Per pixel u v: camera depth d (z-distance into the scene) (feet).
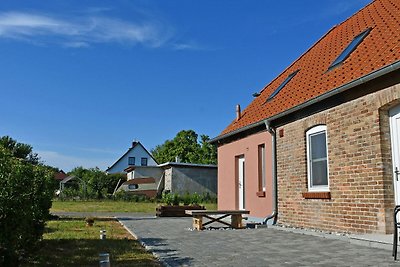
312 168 38.86
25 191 20.45
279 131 44.19
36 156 107.55
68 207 93.86
